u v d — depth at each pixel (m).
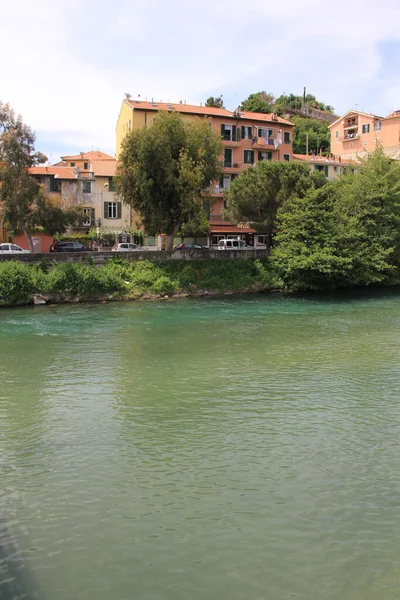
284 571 8.01
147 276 42.47
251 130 65.75
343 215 46.53
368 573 7.95
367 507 9.79
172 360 21.19
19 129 43.50
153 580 7.84
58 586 7.71
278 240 47.00
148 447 12.54
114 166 62.62
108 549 8.59
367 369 19.69
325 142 105.50
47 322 30.11
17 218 44.81
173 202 42.69
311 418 14.47
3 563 8.23
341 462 11.70
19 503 9.98
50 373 19.23
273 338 25.70
